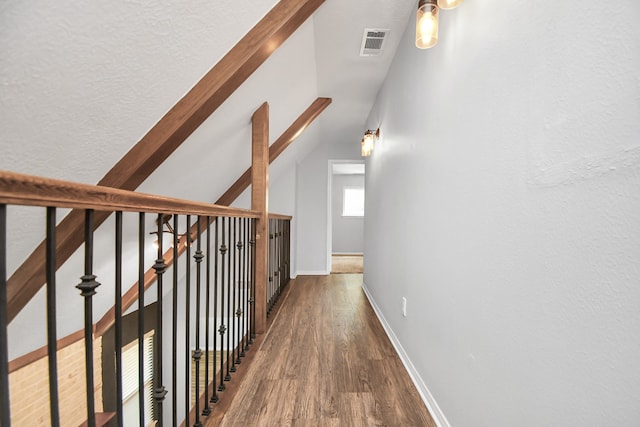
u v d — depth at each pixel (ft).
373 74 9.97
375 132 11.68
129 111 4.76
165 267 3.22
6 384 1.59
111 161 5.29
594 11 2.14
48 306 1.87
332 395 5.70
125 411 10.42
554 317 2.51
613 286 2.01
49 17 3.09
